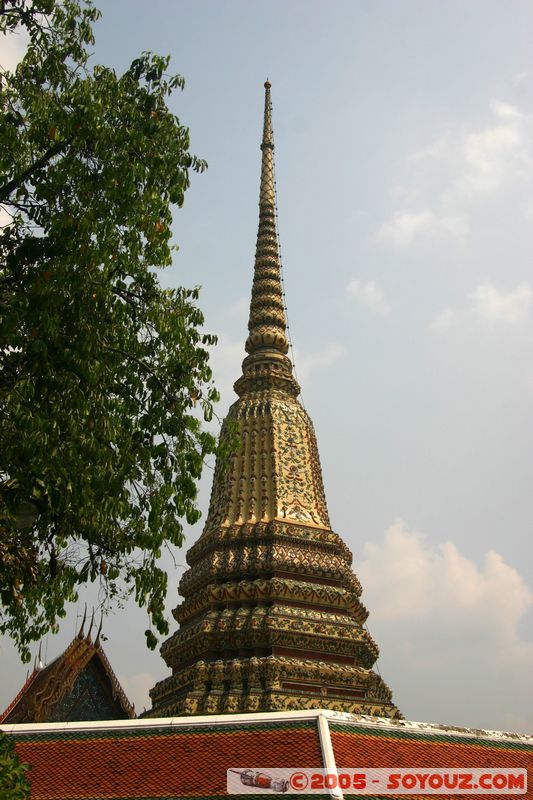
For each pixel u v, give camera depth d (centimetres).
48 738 2248
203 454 1930
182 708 3044
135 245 1850
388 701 3378
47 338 1639
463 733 2366
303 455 3975
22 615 1906
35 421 1575
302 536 3597
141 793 2008
